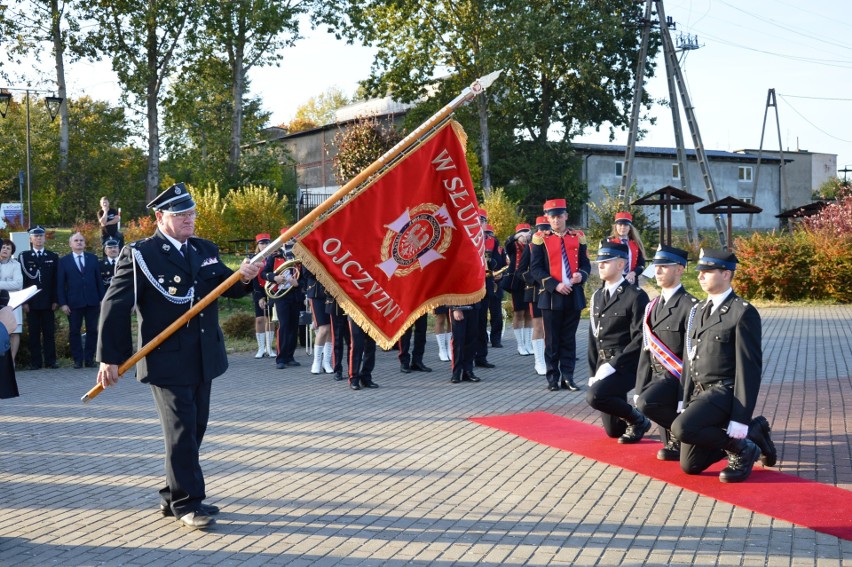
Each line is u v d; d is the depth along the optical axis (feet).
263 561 16.33
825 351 44.50
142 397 34.63
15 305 18.29
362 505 19.72
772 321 59.98
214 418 29.86
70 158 157.17
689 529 17.57
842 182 207.82
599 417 29.22
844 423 27.14
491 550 16.67
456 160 22.33
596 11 148.15
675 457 22.97
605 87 164.45
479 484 21.22
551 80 163.63
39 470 23.39
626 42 156.87
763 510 18.58
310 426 28.40
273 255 45.83
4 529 18.40
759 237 79.66
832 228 82.53
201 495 18.56
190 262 18.62
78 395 35.47
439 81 158.30
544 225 36.37
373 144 100.48
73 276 44.14
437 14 148.66
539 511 19.01
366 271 21.70
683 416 20.83
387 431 27.50
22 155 156.97
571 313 34.58
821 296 75.15
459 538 17.39
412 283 22.18
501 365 42.75
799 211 113.19
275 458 24.18
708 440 20.72
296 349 50.80
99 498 20.70
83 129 164.35
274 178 142.92
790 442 24.84
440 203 22.34
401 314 22.08
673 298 22.76
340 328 39.09
